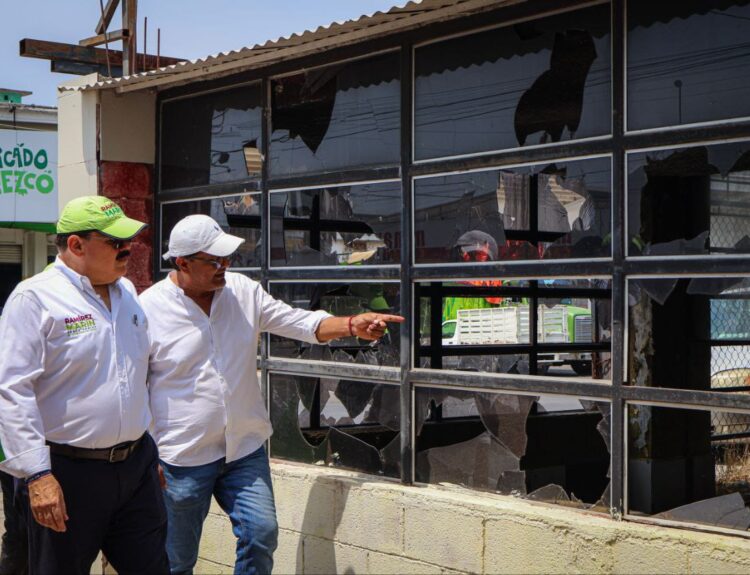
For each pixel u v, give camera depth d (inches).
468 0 151.6
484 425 163.3
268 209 198.7
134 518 138.2
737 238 132.2
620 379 142.7
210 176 212.8
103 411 131.0
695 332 149.0
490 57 158.9
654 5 138.6
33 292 128.0
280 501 189.6
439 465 170.6
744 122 130.0
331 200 185.8
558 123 150.3
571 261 148.6
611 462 144.6
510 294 191.6
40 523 124.0
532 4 151.6
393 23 164.9
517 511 151.6
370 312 179.8
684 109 136.0
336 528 179.5
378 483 175.3
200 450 156.9
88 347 130.7
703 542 131.0
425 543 164.9
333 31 169.0
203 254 151.8
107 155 220.4
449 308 182.1
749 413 129.4
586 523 143.2
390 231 175.0
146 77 205.5
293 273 192.9
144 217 226.7
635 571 137.7
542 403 187.6
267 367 200.2
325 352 189.5
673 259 137.6
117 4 232.8
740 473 147.9
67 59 241.8
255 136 201.5
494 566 154.9
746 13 129.6
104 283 134.5
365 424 181.9
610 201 144.1
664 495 145.7
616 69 142.1
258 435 162.4
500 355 191.0
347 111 182.4
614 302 143.4
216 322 157.8
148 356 141.4
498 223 158.6
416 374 171.2
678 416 146.9
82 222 130.2
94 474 131.3
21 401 124.4
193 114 216.7
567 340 193.9
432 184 168.2
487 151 159.6
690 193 138.5
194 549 160.9
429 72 167.6
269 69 196.5
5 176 673.6
